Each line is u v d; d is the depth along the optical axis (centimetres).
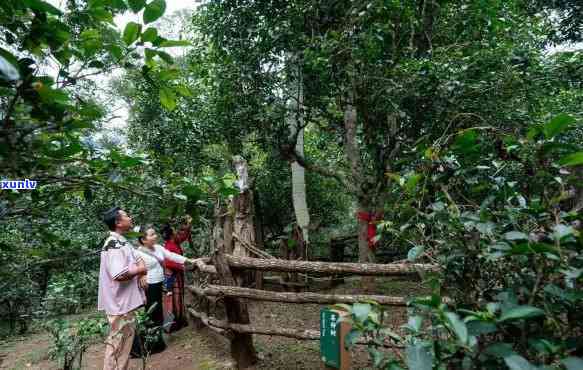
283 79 589
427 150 159
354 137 623
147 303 418
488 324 102
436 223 152
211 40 607
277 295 310
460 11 534
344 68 513
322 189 1058
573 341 106
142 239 426
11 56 81
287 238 645
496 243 123
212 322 390
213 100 671
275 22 550
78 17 114
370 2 474
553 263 113
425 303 112
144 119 725
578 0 789
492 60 465
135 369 375
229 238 385
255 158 902
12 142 97
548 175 131
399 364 122
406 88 479
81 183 135
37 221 149
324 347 229
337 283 647
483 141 159
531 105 484
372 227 546
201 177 151
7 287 161
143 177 150
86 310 629
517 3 594
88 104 120
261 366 334
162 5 108
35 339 532
